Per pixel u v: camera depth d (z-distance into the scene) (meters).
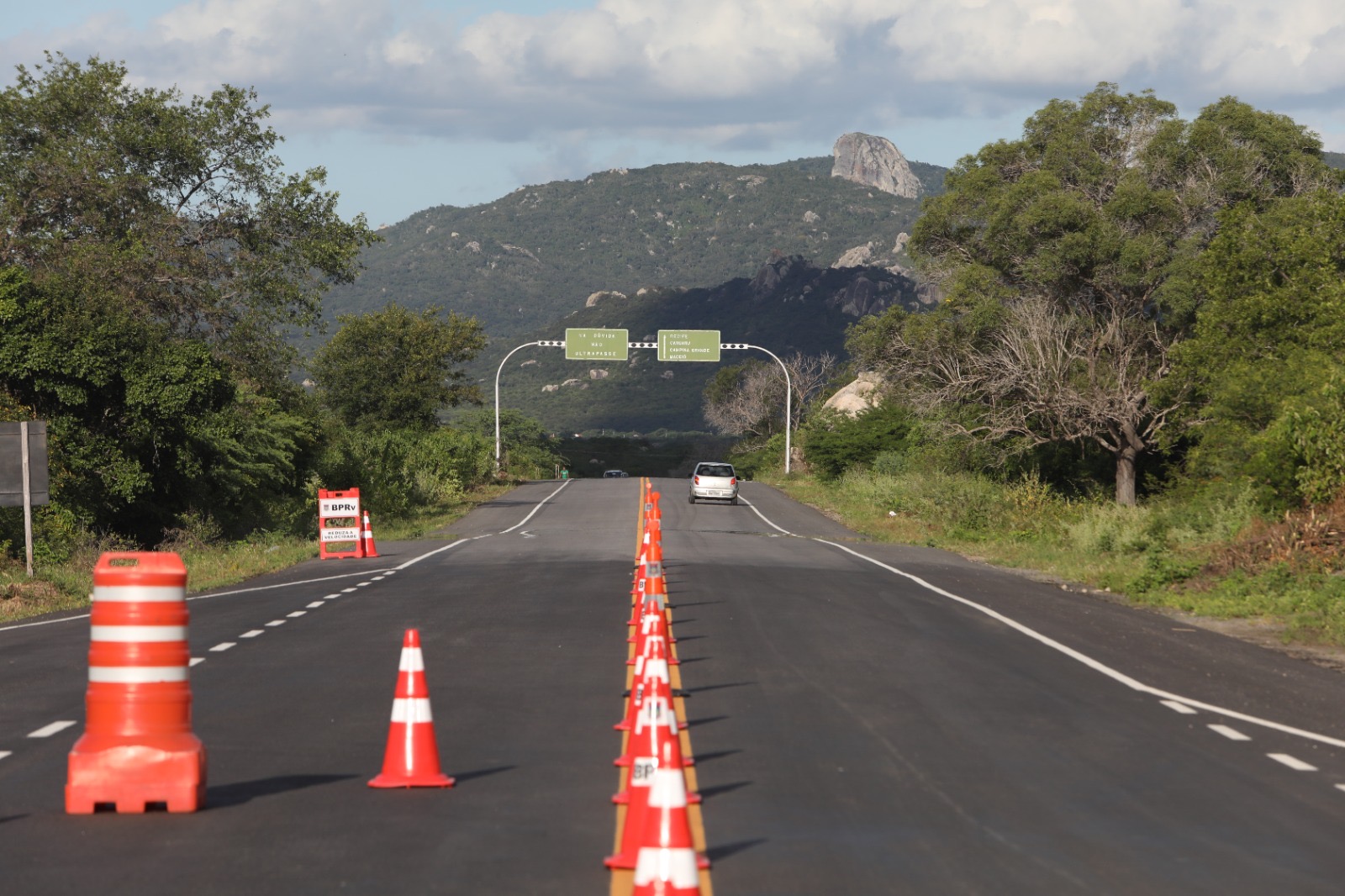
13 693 22.03
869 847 12.83
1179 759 17.36
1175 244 89.38
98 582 14.37
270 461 73.00
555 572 47.12
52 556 48.09
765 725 19.36
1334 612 33.28
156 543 61.91
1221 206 88.88
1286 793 15.49
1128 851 12.84
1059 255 88.19
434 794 14.88
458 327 147.50
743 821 13.82
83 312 57.97
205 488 65.69
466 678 23.45
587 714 20.06
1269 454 48.06
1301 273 64.94
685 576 44.78
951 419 97.88
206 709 20.34
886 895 11.28
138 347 59.75
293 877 11.57
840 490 119.81
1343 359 56.22
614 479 152.50
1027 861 12.45
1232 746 18.27
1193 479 69.88
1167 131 92.06
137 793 13.95
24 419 53.81
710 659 25.92
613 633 29.88
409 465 105.38
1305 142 92.19
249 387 79.62
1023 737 18.69
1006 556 58.91
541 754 17.14
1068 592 43.22
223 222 87.25
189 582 44.66
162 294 77.44
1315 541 40.62
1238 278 68.12
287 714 19.98
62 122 85.75
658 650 13.04
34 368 55.50
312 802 14.49
